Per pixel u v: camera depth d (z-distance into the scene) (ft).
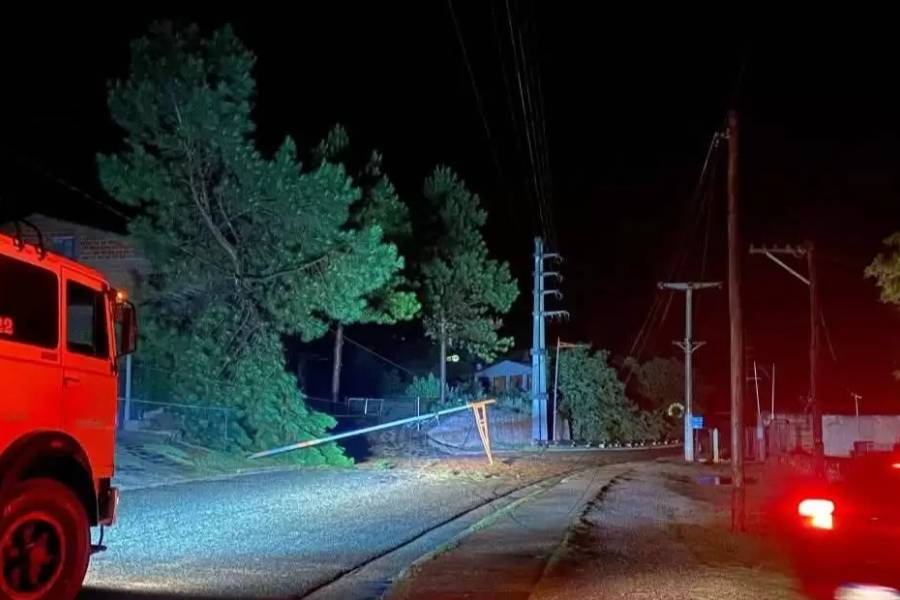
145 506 61.11
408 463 114.62
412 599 33.27
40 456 27.84
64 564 28.35
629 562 42.29
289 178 94.94
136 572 38.37
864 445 163.12
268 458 96.84
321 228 96.02
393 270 102.17
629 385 272.10
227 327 98.43
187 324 99.81
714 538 52.03
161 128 94.32
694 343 170.40
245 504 65.05
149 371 98.48
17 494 27.04
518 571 39.27
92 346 31.12
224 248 97.45
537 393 183.52
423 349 194.39
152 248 96.89
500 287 172.04
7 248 27.53
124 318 33.17
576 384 227.81
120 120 93.30
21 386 27.45
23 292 27.96
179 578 37.22
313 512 62.75
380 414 156.87
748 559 43.98
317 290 97.45
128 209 115.96
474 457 132.46
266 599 33.53
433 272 163.02
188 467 83.61
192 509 60.90
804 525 54.19
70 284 30.09
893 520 51.75
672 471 119.34
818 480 90.89
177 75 91.30
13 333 27.40
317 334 102.01
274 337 100.68
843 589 36.45
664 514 64.75
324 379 170.09
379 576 38.96
